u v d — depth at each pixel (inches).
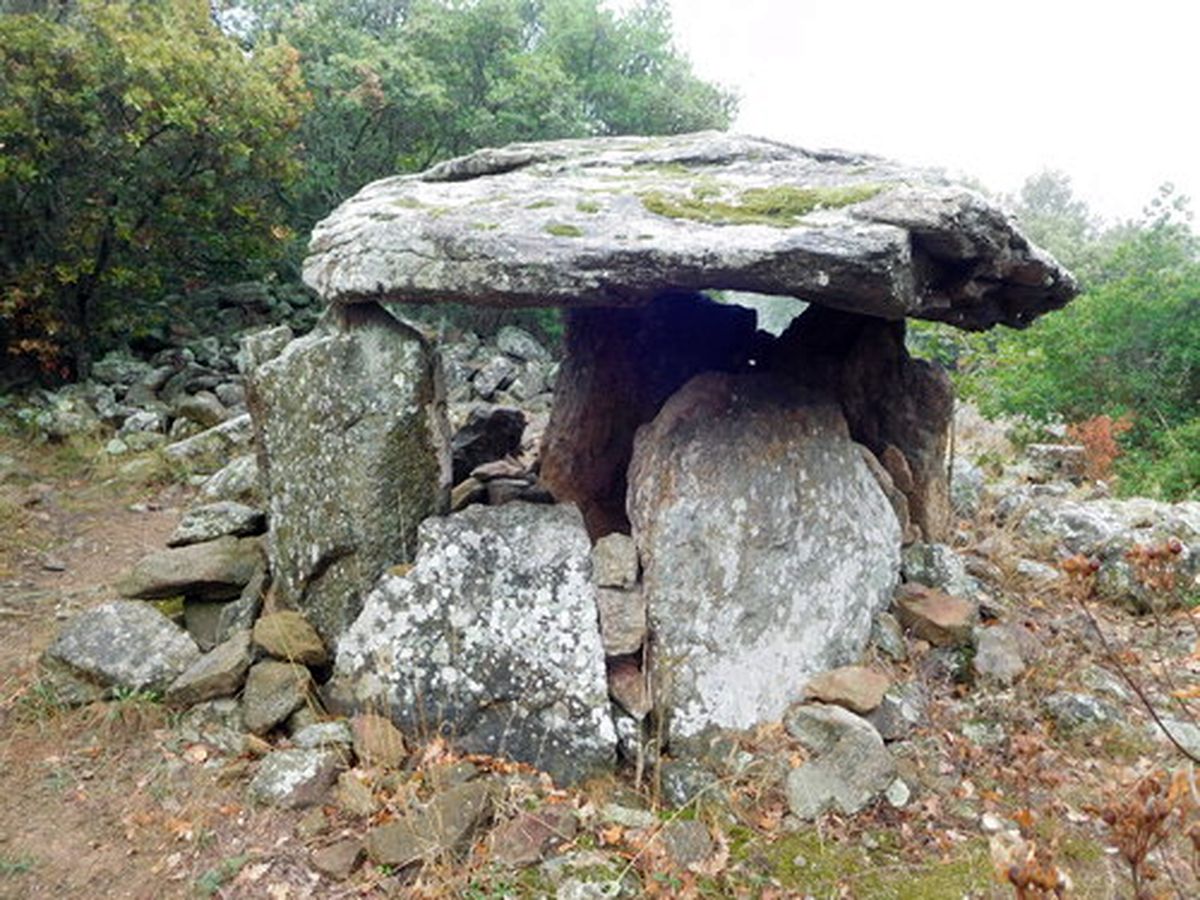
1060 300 148.4
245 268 410.0
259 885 93.8
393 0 473.7
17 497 233.3
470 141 437.1
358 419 130.3
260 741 114.7
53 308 314.7
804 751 110.1
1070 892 89.7
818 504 130.0
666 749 114.4
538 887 92.0
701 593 121.2
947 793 106.2
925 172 133.1
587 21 464.1
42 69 279.7
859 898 91.0
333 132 415.2
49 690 126.2
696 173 144.2
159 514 236.8
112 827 103.5
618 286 115.5
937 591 141.9
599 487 171.9
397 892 91.4
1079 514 180.1
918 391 164.4
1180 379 294.8
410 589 121.3
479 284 118.7
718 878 93.3
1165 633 145.2
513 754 112.0
